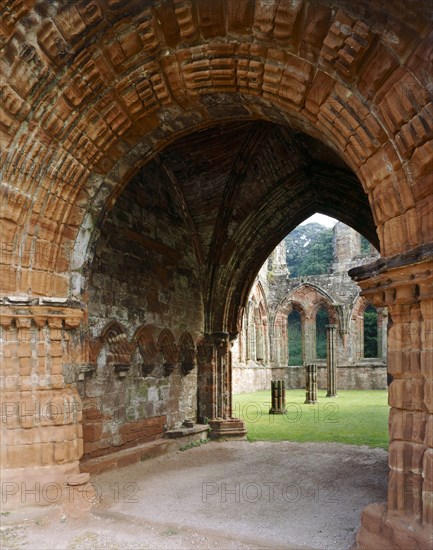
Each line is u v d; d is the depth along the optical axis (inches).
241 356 1149.1
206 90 214.2
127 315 374.6
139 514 241.9
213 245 493.7
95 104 222.4
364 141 175.5
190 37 199.0
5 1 191.9
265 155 437.7
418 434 159.5
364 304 1285.7
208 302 505.7
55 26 200.1
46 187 231.9
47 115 218.8
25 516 211.8
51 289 240.2
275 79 194.5
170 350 436.5
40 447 225.8
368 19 162.4
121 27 202.2
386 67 163.3
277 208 491.2
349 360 1263.5
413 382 162.6
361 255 1312.7
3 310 223.8
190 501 265.0
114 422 357.7
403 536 154.7
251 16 184.9
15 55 205.0
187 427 452.1
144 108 227.0
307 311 1338.6
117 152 246.2
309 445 430.3
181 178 451.8
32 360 229.9
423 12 150.9
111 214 363.3
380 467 341.1
